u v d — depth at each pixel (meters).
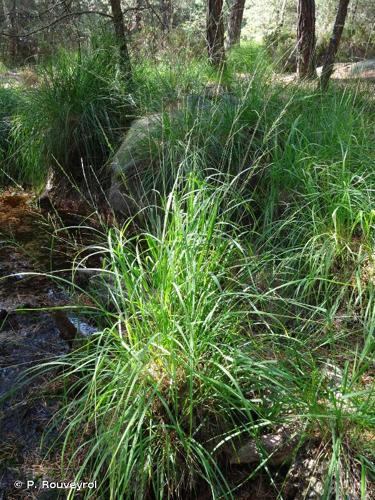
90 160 6.51
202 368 2.91
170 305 2.95
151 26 7.41
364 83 6.01
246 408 2.63
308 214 4.26
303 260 4.04
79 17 8.20
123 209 5.60
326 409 2.70
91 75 6.81
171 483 2.76
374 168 4.50
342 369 3.13
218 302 3.10
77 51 7.23
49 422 3.23
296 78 5.94
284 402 2.79
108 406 2.74
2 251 5.43
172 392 2.73
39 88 7.08
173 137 5.17
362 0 10.03
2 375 3.59
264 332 3.47
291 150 4.69
